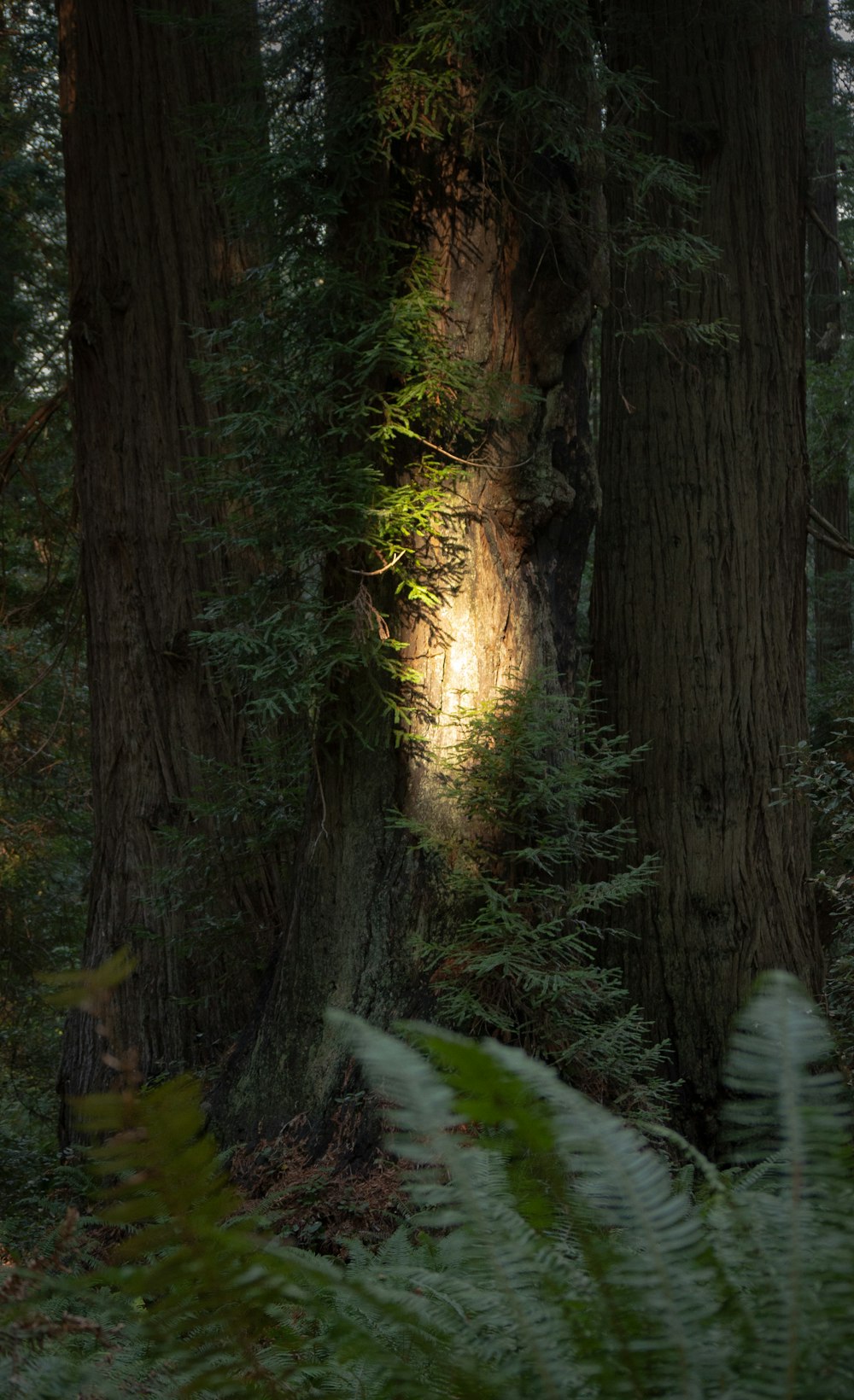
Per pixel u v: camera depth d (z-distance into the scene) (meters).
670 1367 0.80
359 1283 0.94
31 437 11.50
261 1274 0.95
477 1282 1.00
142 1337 0.99
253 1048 6.34
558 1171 0.88
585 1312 0.86
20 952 12.67
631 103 7.28
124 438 8.70
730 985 7.30
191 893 7.98
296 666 5.94
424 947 5.83
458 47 5.64
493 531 6.13
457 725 5.97
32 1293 0.97
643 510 7.85
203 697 8.47
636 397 7.96
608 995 5.75
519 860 5.89
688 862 7.45
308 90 6.09
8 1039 12.89
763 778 7.56
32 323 12.99
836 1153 0.88
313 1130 5.70
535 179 6.14
